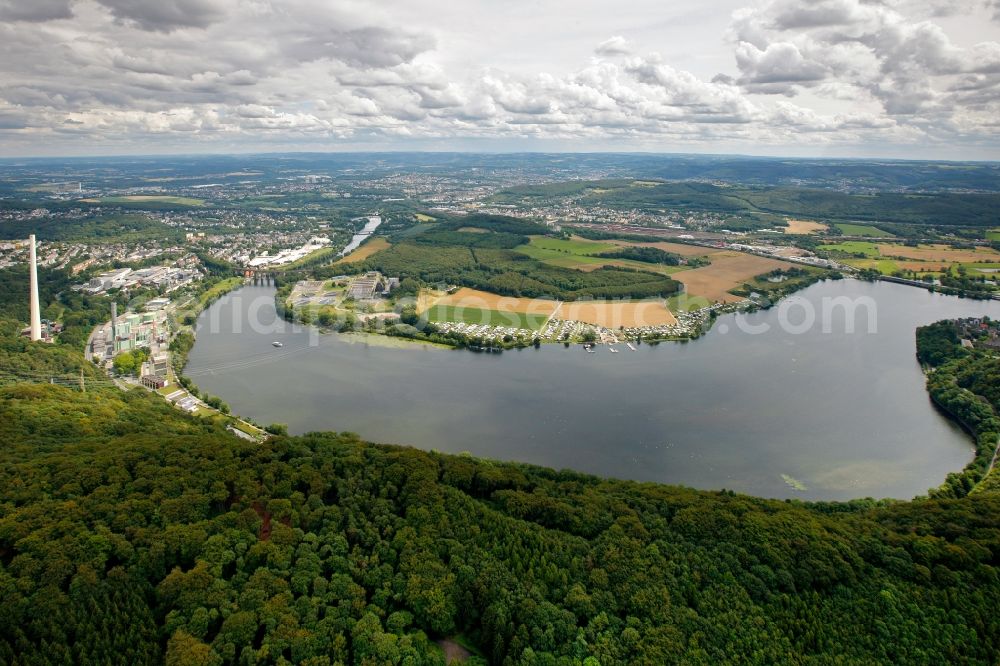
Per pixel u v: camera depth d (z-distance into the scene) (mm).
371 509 187125
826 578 164500
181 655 132625
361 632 145750
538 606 154000
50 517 161500
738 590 161375
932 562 172750
